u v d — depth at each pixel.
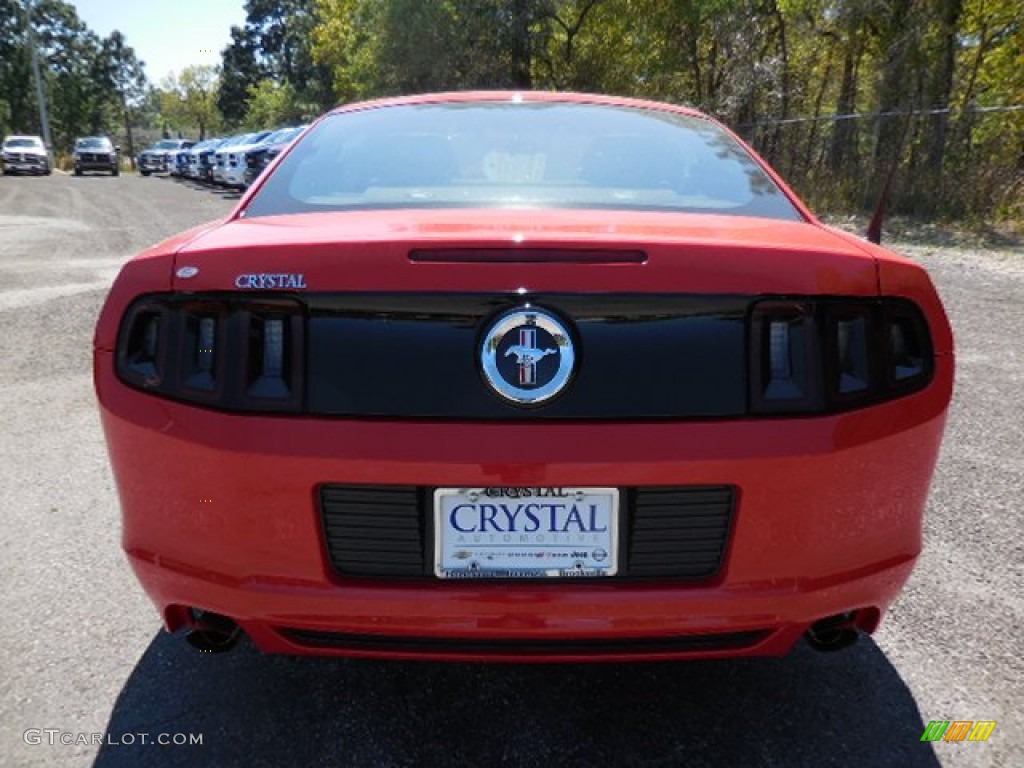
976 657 2.48
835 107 20.00
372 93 27.75
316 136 2.66
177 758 2.04
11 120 73.50
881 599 1.93
